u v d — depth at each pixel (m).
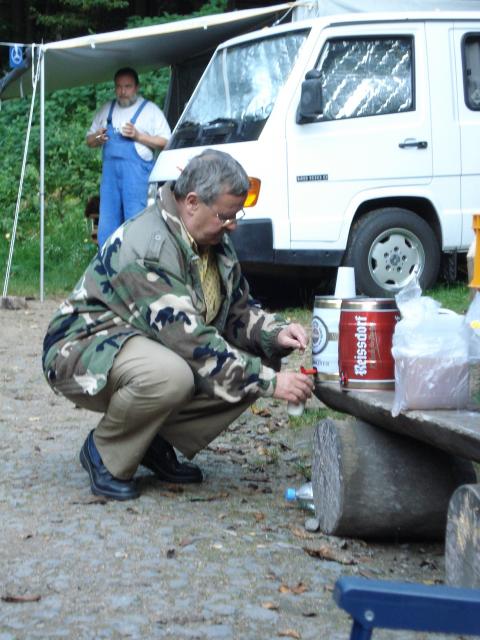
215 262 4.27
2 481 4.67
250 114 9.34
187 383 4.09
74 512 4.20
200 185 3.99
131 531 3.97
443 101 9.45
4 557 3.71
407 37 9.41
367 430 3.86
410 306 3.42
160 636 3.06
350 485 3.79
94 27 19.58
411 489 3.82
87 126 15.77
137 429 4.25
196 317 4.05
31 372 7.33
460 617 2.00
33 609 3.26
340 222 9.20
